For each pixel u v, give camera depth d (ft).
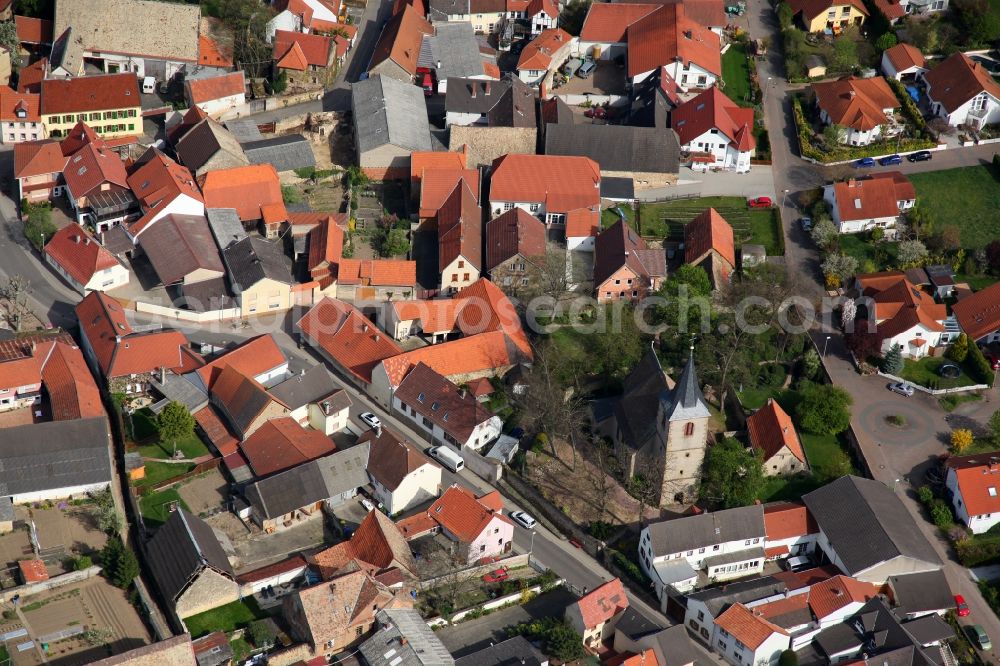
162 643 612.70
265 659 635.25
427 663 634.43
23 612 647.97
